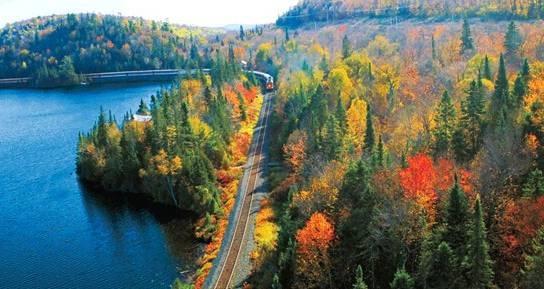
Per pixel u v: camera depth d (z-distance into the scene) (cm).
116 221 14612
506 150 9369
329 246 8794
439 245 7331
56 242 13675
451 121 11556
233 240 11800
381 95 16475
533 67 14888
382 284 8125
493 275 7400
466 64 18462
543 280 6531
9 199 16712
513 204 8044
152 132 16438
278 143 16738
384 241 8206
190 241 12862
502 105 11569
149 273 11756
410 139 12712
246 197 14000
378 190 9088
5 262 12825
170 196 15150
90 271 12150
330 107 16438
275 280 8569
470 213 7875
